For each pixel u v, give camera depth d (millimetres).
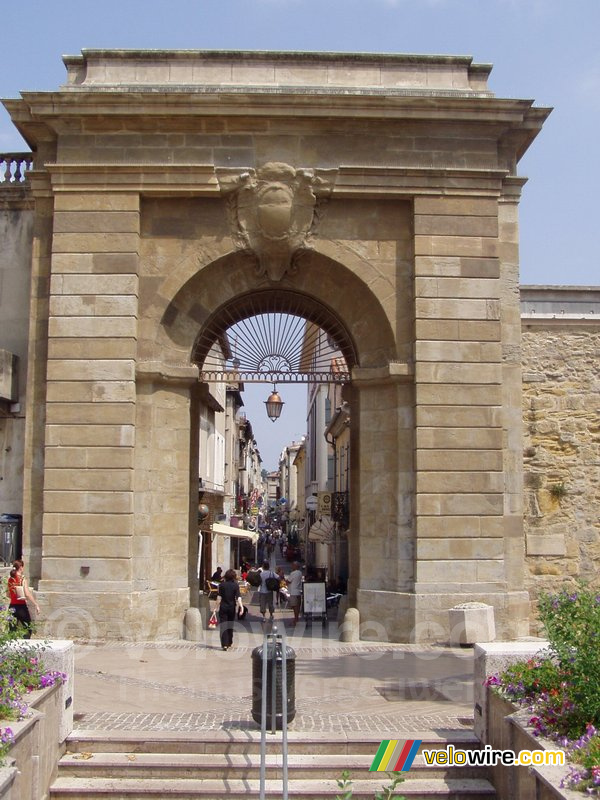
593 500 19406
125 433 17719
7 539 18703
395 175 18547
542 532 19219
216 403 36406
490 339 18328
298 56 19031
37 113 18156
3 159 20641
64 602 17219
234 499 55844
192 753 9844
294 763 9531
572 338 19859
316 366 21016
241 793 9078
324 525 33094
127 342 17984
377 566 18672
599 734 7523
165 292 18562
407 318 18719
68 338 18000
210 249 18688
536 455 19438
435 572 17672
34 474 18156
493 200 18703
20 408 19812
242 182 18406
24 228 20406
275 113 18219
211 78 18938
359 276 18734
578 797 6520
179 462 18938
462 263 18484
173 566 18625
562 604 9070
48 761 9125
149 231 18719
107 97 18031
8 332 20141
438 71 19234
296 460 88188
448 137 18781
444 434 18016
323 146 18688
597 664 8250
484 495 17906
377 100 18172
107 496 17547
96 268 18172
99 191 18359
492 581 17719
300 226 18641
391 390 18938
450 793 9203
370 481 18984
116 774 9461
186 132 18500
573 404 19641
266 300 20719
